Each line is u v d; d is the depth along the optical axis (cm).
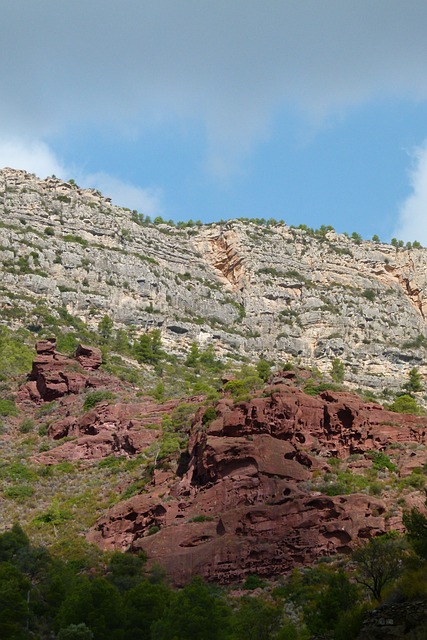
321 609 7625
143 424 13688
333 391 12900
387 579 7681
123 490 12369
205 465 11000
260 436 11012
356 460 11431
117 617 8050
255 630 7750
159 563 9944
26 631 8119
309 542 9838
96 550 10888
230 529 10062
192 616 7606
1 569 8881
